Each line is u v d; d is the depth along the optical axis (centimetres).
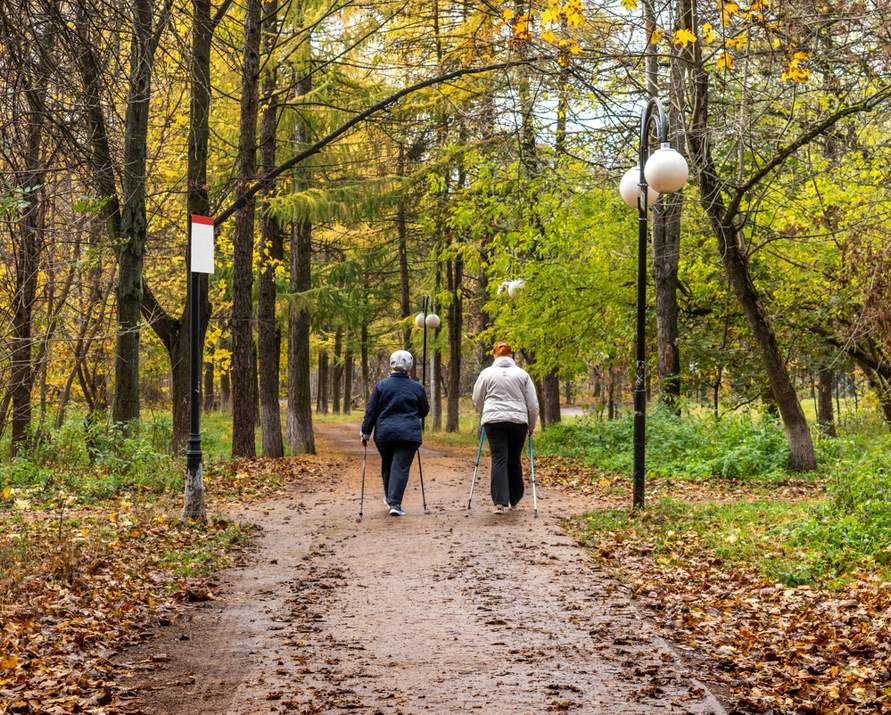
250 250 1855
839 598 670
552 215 2119
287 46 1823
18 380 1374
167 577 745
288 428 2403
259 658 554
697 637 593
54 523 915
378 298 3531
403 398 1116
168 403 2741
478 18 1641
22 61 801
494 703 471
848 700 478
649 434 1745
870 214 1533
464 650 566
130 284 1331
